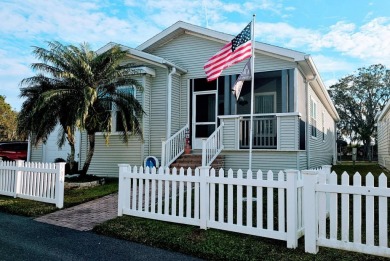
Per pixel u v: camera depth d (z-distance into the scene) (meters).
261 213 4.59
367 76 40.34
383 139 18.02
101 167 12.20
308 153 11.53
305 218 4.14
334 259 3.82
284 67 10.70
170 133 11.55
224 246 4.31
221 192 4.99
